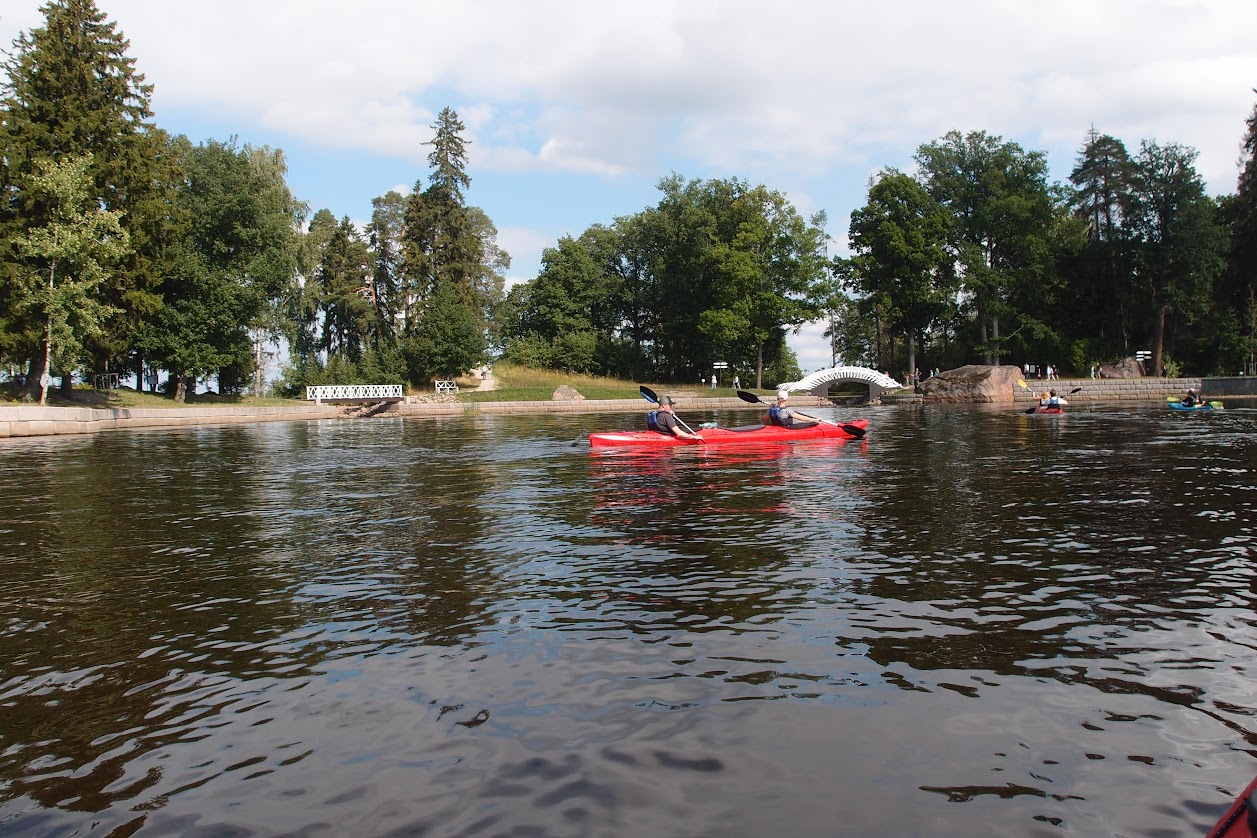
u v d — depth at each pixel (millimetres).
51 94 35000
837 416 32750
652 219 69812
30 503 10648
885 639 4516
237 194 44750
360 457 17438
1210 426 22047
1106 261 60500
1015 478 11305
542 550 7023
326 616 5195
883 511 8688
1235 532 7219
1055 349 60688
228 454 19031
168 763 3281
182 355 41750
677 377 72875
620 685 3943
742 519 8352
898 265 57594
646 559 6582
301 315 57375
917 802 2859
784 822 2746
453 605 5371
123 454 19312
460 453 17906
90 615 5324
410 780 3102
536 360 67500
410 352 57281
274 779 3135
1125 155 60969
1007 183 60500
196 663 4402
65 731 3596
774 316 61938
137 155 37219
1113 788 2934
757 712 3605
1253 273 54938
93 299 33906
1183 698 3674
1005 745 3264
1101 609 4992
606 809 2854
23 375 39531
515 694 3871
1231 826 1794
